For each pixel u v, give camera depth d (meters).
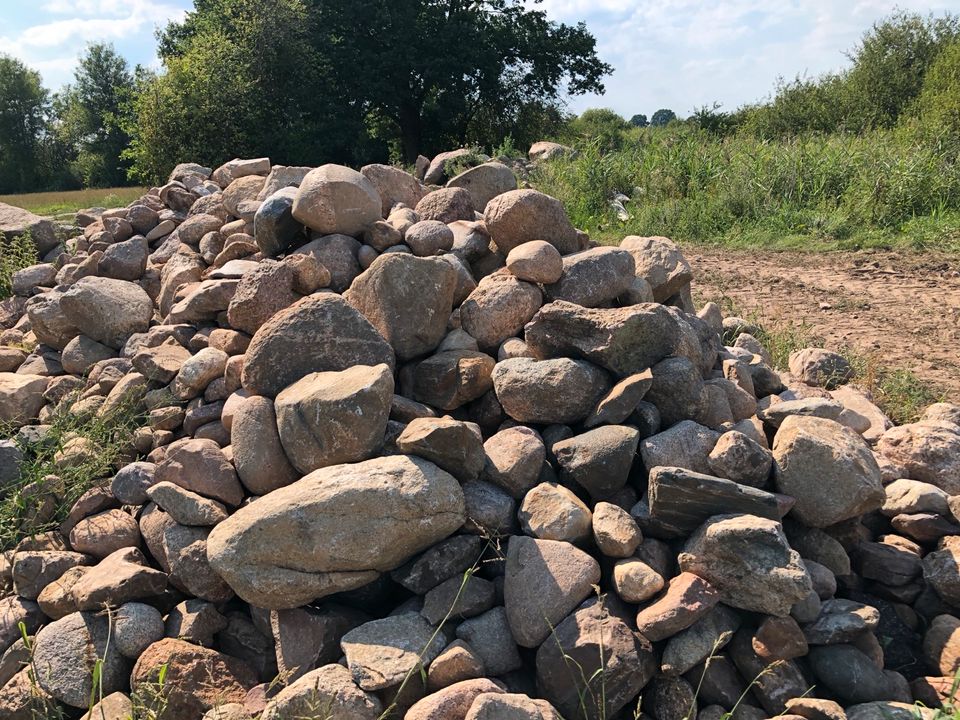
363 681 2.69
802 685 2.84
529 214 4.60
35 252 8.67
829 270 9.38
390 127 30.17
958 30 23.27
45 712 2.99
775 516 3.13
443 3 27.14
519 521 3.26
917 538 3.62
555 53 27.67
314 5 25.41
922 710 2.71
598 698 2.74
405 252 4.50
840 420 4.48
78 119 50.62
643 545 3.19
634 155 15.08
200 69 21.77
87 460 4.11
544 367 3.68
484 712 2.46
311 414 3.37
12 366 5.69
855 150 13.05
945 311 7.58
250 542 3.02
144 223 7.20
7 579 3.71
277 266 4.32
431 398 3.88
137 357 4.53
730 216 12.20
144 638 3.15
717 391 3.94
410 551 3.07
